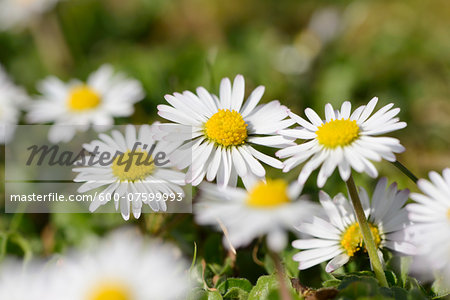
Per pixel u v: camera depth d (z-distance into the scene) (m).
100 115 0.23
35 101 0.24
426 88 0.26
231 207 0.15
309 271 0.18
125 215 0.17
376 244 0.17
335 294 0.16
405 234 0.17
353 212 0.17
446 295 0.16
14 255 0.19
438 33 0.28
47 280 0.16
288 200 0.15
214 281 0.18
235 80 0.18
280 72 0.27
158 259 0.15
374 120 0.16
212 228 0.20
